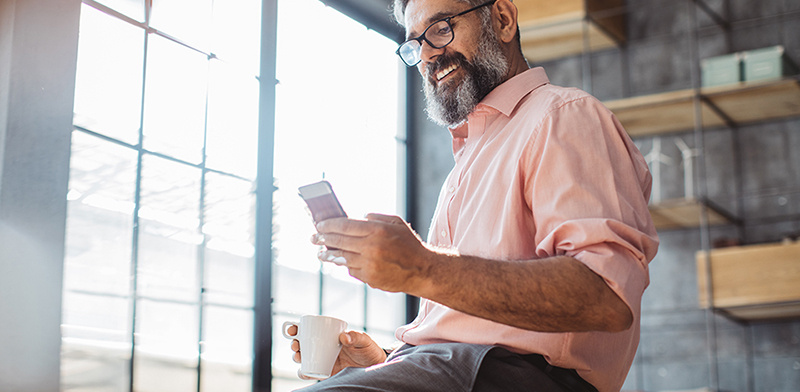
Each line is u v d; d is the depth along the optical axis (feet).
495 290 3.42
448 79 4.69
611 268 3.51
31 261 6.59
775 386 12.98
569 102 4.11
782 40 13.91
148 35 9.74
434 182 14.70
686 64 14.53
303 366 4.44
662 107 13.60
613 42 14.92
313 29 12.69
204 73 10.54
